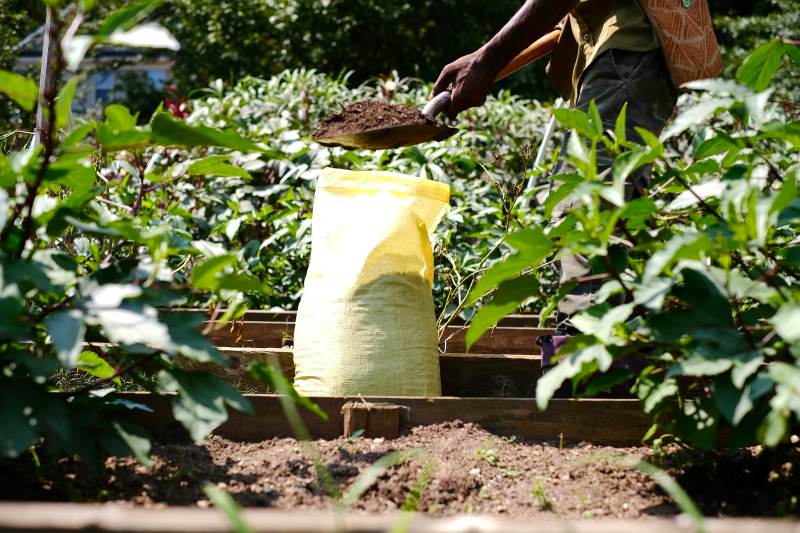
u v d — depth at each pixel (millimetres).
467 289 3740
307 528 1209
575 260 2637
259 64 14062
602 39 2750
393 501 1991
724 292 1824
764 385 1603
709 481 2086
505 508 1956
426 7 14234
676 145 5031
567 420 2396
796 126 1929
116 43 1607
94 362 2145
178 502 1914
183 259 3426
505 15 15344
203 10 14250
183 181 4406
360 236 2807
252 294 3971
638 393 2082
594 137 2039
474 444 2287
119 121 1971
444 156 4570
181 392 1815
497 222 4164
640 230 2150
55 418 1683
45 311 1884
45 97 1744
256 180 4652
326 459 2182
